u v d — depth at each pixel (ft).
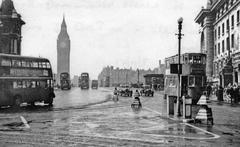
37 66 91.25
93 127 43.27
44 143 31.24
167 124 46.70
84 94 177.17
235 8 154.51
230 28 163.22
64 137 34.86
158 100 118.01
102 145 30.32
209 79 196.34
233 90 104.17
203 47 224.33
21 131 39.27
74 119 53.47
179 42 57.36
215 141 32.55
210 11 204.44
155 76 251.60
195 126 44.55
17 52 221.66
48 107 84.94
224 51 175.52
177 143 31.40
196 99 95.04
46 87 93.66
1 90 80.64
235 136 35.81
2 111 71.77
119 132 38.68
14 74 84.17
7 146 29.60
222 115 61.41
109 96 152.56
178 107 57.41
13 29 216.54
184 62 96.63
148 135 36.42
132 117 56.80
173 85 102.99
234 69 150.30
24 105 95.86
